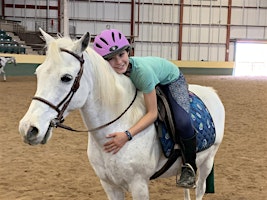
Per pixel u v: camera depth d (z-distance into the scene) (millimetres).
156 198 3771
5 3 25922
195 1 27516
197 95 3006
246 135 6824
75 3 26641
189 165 2529
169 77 2498
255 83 18828
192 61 27594
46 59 1989
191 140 2486
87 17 26844
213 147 3033
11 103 10352
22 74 21328
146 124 2289
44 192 3879
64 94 1953
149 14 27312
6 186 4023
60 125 2061
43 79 1935
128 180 2332
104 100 2225
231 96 12914
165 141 2422
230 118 8609
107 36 2289
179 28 27594
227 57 28250
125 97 2326
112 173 2316
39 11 26156
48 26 26125
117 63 2303
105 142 2291
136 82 2346
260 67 28844
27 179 4270
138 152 2291
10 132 6773
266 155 5461
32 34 24656
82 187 4051
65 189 3982
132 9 26953
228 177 4457
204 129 2727
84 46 2004
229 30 27984
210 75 27484
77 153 5453
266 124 7949
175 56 27906
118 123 2299
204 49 28094
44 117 1901
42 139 1895
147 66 2318
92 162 2414
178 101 2482
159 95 2471
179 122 2426
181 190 4020
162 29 27562
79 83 2014
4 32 23281
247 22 28031
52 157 5215
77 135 6645
